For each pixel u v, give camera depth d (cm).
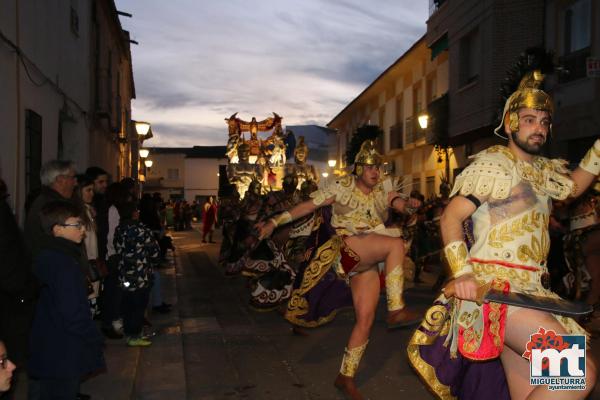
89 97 1462
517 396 322
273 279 839
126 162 2806
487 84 1641
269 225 555
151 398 518
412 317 520
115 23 1959
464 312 328
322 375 596
